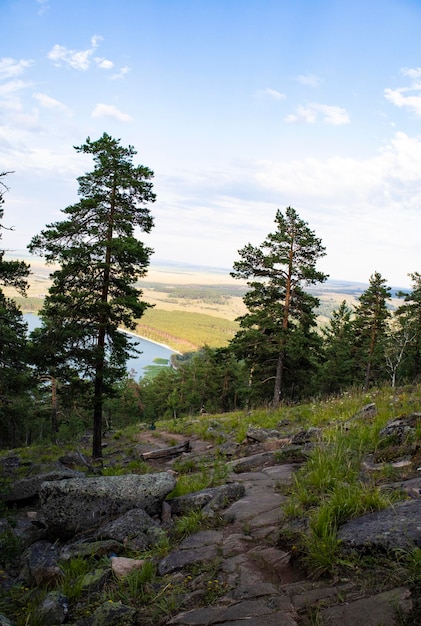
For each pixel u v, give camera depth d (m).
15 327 19.38
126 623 3.16
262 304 28.12
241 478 7.00
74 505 5.96
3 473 14.38
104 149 17.69
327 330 52.81
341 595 2.95
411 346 37.38
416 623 2.49
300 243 25.41
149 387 79.00
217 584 3.52
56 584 4.16
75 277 17.80
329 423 10.20
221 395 59.97
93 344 17.80
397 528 3.47
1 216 13.25
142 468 12.02
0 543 5.76
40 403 33.03
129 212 18.55
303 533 3.96
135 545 4.88
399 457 5.78
